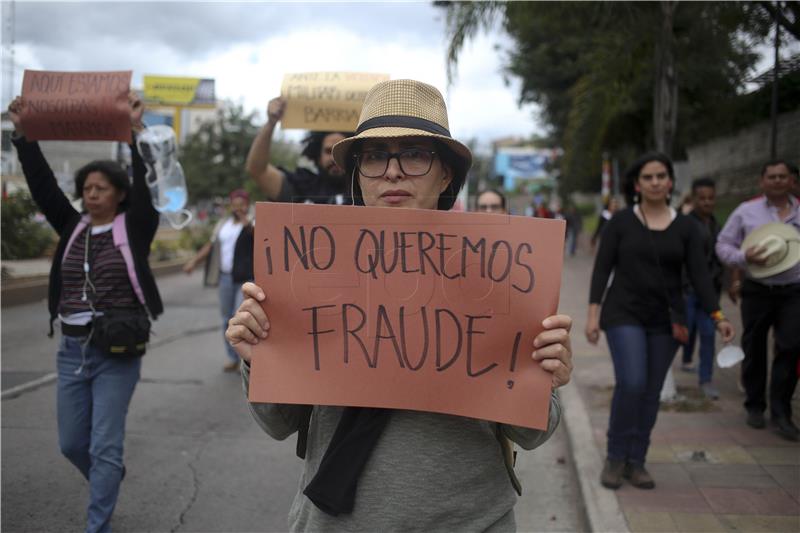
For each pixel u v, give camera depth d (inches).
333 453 63.0
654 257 148.8
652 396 151.3
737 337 291.7
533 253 63.9
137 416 215.6
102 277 128.8
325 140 175.0
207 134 1336.1
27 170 134.3
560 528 143.0
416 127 69.1
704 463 163.3
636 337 149.3
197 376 273.1
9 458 172.9
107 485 123.6
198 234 968.9
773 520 132.1
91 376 127.3
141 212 134.8
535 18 273.0
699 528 129.3
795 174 181.0
